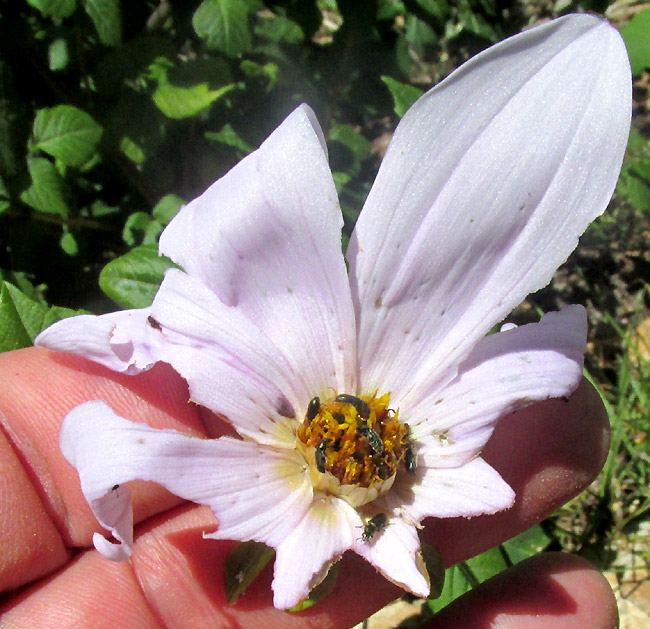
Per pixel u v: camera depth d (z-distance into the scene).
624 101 0.08
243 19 0.15
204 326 0.09
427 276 0.09
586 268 0.21
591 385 0.12
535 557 0.12
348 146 0.18
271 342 0.10
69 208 0.16
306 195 0.09
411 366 0.10
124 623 0.11
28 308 0.12
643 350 0.19
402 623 0.15
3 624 0.10
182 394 0.12
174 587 0.11
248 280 0.09
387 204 0.09
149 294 0.13
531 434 0.12
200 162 0.17
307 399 0.10
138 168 0.18
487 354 0.10
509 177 0.09
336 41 0.18
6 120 0.15
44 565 0.11
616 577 0.16
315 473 0.09
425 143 0.09
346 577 0.11
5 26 0.17
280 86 0.18
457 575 0.14
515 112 0.09
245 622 0.11
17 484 0.10
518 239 0.09
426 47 0.19
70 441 0.08
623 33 0.16
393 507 0.10
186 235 0.09
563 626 0.11
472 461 0.09
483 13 0.20
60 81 0.17
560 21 0.08
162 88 0.15
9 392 0.11
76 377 0.11
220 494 0.09
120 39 0.16
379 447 0.09
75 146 0.15
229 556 0.10
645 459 0.16
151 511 0.11
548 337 0.09
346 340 0.10
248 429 0.09
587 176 0.09
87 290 0.18
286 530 0.09
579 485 0.12
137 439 0.08
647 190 0.17
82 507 0.11
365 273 0.09
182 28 0.18
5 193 0.15
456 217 0.09
